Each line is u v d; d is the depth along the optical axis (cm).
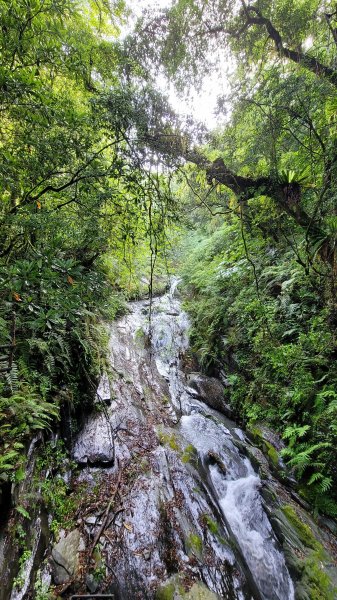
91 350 422
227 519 327
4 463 224
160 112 276
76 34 258
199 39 314
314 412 371
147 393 496
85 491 290
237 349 568
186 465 364
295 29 326
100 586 218
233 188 400
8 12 169
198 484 345
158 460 355
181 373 624
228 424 495
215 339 643
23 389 280
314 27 328
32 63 194
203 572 253
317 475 334
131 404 438
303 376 394
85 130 232
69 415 354
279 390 433
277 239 478
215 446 419
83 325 421
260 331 501
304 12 317
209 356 634
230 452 418
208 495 339
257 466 392
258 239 519
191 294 887
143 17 299
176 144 297
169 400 511
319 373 387
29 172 208
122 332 655
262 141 354
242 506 347
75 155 238
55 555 227
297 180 376
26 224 203
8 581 183
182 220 361
